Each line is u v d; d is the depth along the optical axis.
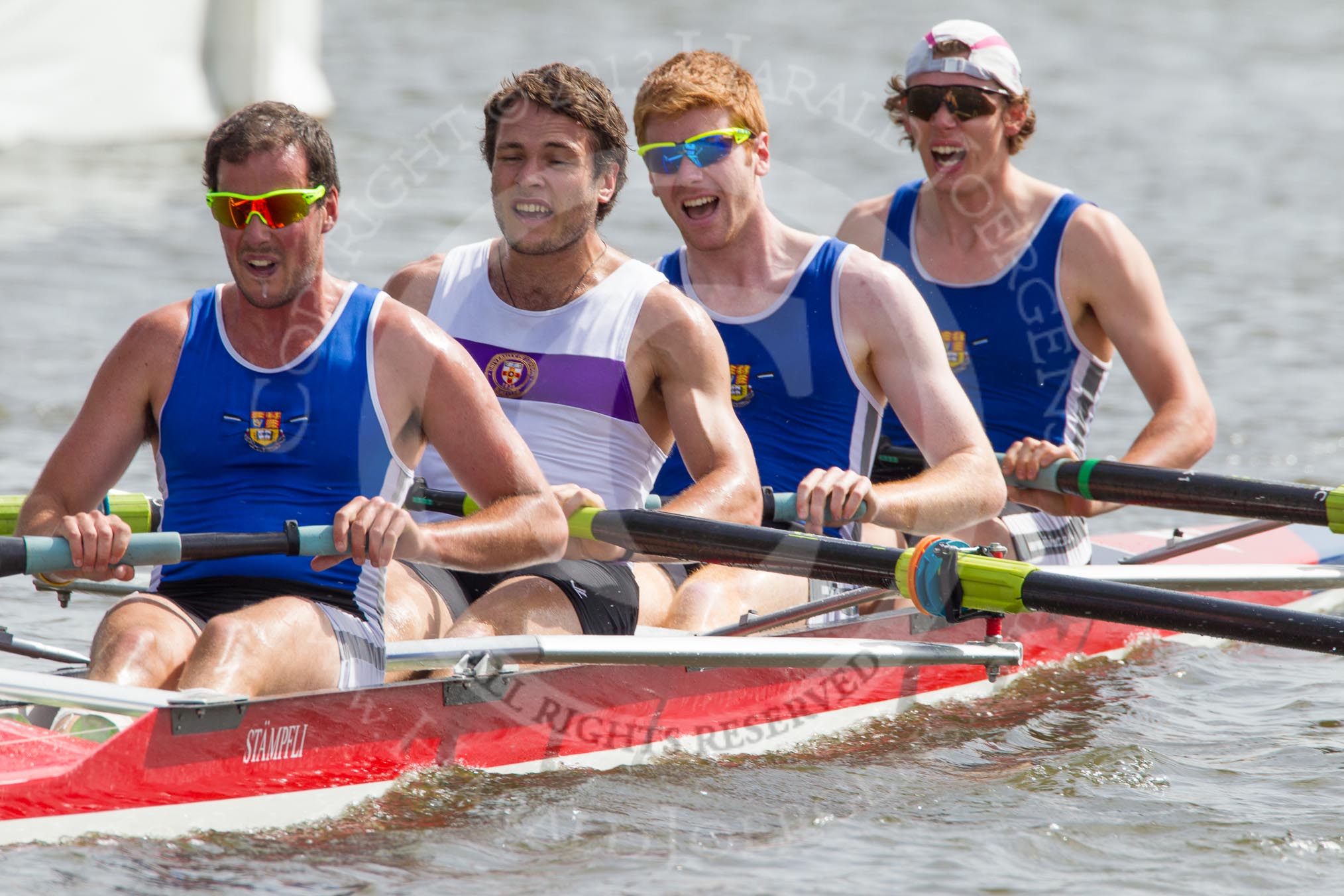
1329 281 46.03
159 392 16.23
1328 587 21.64
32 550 14.89
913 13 101.94
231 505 16.23
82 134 61.31
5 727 14.66
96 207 52.09
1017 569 17.19
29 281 42.25
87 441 16.16
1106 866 14.93
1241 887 14.51
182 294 41.81
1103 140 68.12
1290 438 32.69
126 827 14.05
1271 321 41.66
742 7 101.25
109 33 61.50
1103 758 18.02
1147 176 61.31
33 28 59.66
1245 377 36.84
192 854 14.16
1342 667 22.17
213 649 14.84
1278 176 61.78
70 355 35.84
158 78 63.03
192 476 16.34
